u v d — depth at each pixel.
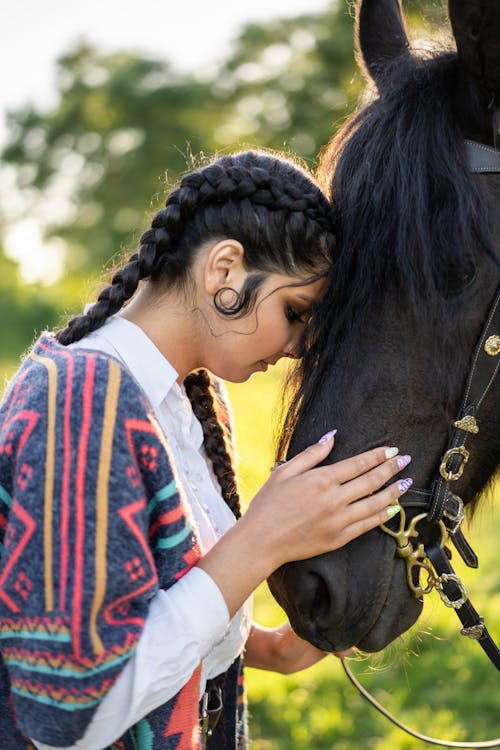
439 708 3.52
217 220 1.35
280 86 23.25
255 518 1.32
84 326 1.35
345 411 1.44
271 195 1.35
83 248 26.44
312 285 1.40
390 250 1.42
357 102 1.85
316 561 1.41
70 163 28.19
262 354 1.40
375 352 1.44
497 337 1.45
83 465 1.17
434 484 1.48
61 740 1.17
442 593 1.50
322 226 1.40
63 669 1.15
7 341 25.70
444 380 1.44
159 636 1.21
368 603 1.44
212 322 1.37
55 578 1.15
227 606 1.28
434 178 1.44
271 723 3.45
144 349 1.36
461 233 1.40
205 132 26.02
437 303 1.41
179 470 1.41
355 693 3.66
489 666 3.77
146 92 26.23
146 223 1.73
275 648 1.75
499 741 1.69
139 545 1.18
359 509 1.36
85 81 27.73
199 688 1.34
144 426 1.22
